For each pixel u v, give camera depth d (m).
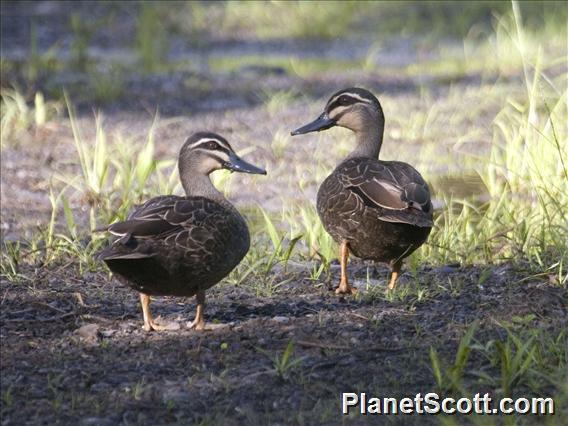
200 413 9.21
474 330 10.16
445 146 19.78
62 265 13.30
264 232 14.88
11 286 12.48
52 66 24.80
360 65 27.08
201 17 31.81
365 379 9.80
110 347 10.56
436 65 26.78
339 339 10.69
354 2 32.72
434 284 12.39
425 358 10.20
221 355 10.31
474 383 9.71
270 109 22.67
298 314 11.63
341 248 12.38
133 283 10.58
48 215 15.94
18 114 21.22
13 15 31.17
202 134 12.03
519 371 9.59
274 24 31.53
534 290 11.87
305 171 18.38
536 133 16.41
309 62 27.53
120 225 10.30
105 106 22.64
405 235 11.78
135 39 28.92
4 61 25.27
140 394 9.52
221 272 10.86
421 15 32.06
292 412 9.23
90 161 18.59
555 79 23.42
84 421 9.04
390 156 19.14
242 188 17.53
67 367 10.08
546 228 13.45
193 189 12.09
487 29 30.12
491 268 12.83
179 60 27.48
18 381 9.77
